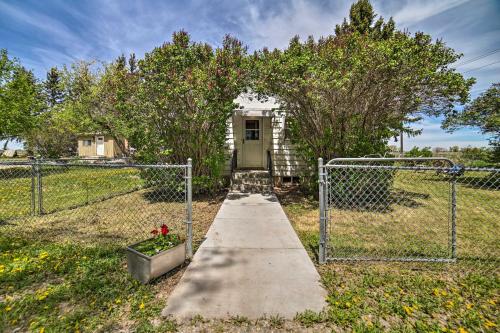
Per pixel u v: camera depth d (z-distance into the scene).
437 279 2.77
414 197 7.22
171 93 5.88
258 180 8.16
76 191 7.95
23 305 2.26
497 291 2.54
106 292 2.46
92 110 11.85
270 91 6.18
